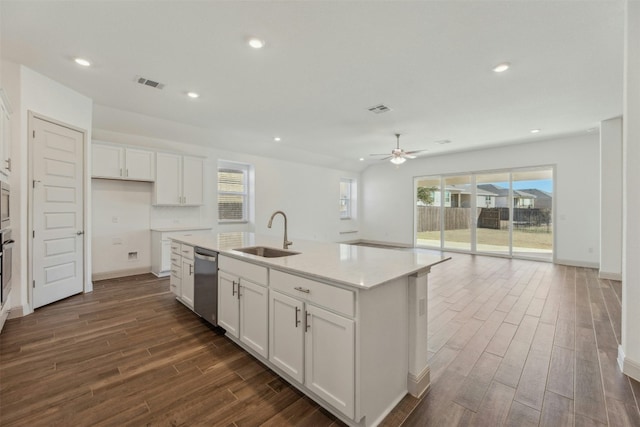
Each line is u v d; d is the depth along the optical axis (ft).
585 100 12.02
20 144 9.46
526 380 6.42
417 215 27.32
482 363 7.12
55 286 11.05
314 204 26.30
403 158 17.40
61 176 11.03
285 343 6.18
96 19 6.98
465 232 24.00
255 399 5.79
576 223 18.72
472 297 12.19
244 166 21.81
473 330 8.98
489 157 22.24
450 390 6.09
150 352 7.59
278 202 23.34
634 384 6.23
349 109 13.12
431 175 25.67
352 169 29.89
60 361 7.10
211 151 19.21
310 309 5.58
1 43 8.04
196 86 10.75
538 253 20.44
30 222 9.93
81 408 5.47
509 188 21.52
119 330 8.88
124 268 15.60
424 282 6.20
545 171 20.02
